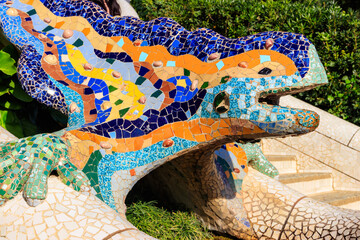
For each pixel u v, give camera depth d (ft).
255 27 24.67
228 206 14.06
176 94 11.31
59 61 12.61
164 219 14.32
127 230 9.62
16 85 15.72
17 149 9.98
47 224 9.30
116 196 10.88
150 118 11.30
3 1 14.10
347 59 23.02
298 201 13.82
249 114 10.02
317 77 9.92
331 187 21.97
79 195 10.18
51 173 10.38
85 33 13.16
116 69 12.35
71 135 10.88
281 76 9.98
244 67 10.40
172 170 14.40
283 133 9.89
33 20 13.55
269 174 15.62
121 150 11.14
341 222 12.38
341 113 23.71
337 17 23.29
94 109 11.76
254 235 13.83
